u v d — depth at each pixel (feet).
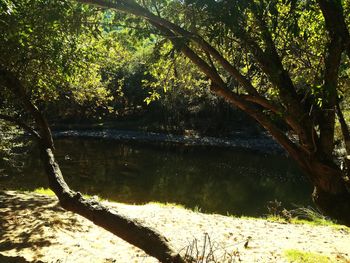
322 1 14.06
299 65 20.44
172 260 11.73
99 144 124.88
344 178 17.21
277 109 14.98
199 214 36.37
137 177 77.25
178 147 126.82
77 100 48.75
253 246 26.45
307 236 30.78
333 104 14.67
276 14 12.92
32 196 35.29
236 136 153.69
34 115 16.87
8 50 19.17
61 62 18.71
